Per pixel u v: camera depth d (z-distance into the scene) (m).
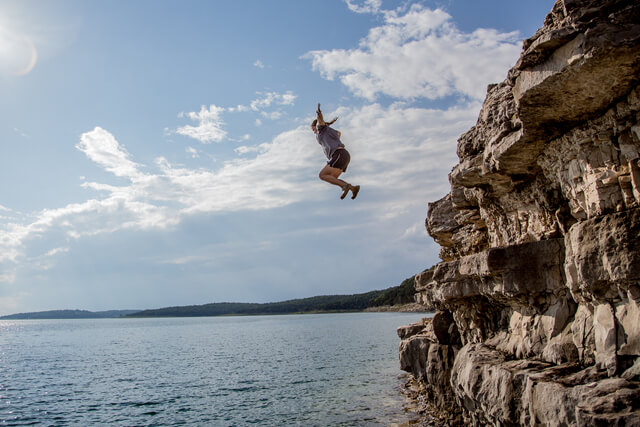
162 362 57.97
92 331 181.50
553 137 10.26
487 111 12.67
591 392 7.73
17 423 26.48
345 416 25.50
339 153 9.95
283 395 33.19
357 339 87.56
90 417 27.80
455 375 14.09
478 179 14.23
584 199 9.96
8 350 80.94
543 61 8.30
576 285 9.73
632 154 8.54
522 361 10.97
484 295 14.19
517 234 13.99
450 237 20.89
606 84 8.08
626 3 7.27
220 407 29.91
